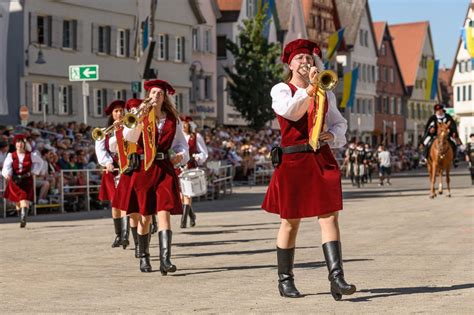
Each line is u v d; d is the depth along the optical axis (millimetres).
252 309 10266
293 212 10641
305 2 101938
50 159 31281
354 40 109188
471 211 27641
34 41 51781
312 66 10617
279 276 11219
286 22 93875
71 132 39312
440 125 35969
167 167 13836
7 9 40500
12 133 35281
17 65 50875
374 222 23734
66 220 27281
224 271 14102
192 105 72688
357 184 50531
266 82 70875
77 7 55688
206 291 11906
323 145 10719
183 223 23109
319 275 13281
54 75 53531
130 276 13766
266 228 22719
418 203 32562
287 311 10062
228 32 80000
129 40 60531
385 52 122875
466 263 14422
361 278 12711
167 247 13711
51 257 16797
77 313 10344
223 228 22891
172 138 13844
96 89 57719
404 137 129500
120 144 14508
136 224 16328
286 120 10672
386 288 11688
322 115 10367
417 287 11734
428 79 107250
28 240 20453
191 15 68875
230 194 42719
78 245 19094
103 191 18672
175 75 67438
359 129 105750
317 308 10203
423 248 16922
